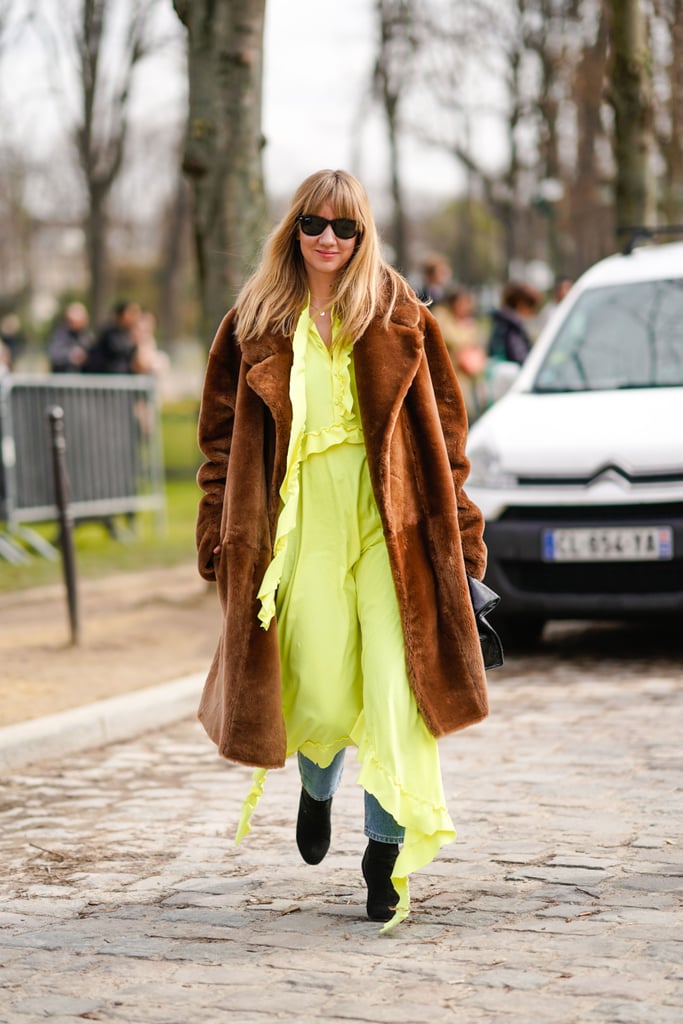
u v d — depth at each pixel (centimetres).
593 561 1120
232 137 1390
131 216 8088
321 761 584
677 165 2606
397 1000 489
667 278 1331
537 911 581
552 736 909
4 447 1817
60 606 1488
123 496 2038
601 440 1137
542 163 3678
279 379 562
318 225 560
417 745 555
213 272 1404
